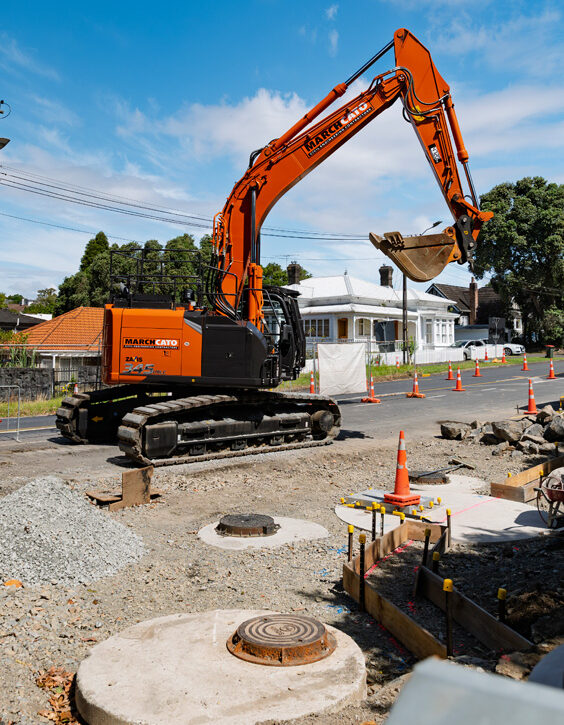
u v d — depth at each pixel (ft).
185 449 38.40
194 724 11.46
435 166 39.86
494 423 45.01
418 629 15.21
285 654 13.64
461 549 23.45
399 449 29.14
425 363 131.13
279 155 41.04
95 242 220.02
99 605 18.33
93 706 12.14
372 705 12.33
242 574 21.01
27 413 65.98
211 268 39.91
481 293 222.89
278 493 32.19
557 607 15.92
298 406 45.39
